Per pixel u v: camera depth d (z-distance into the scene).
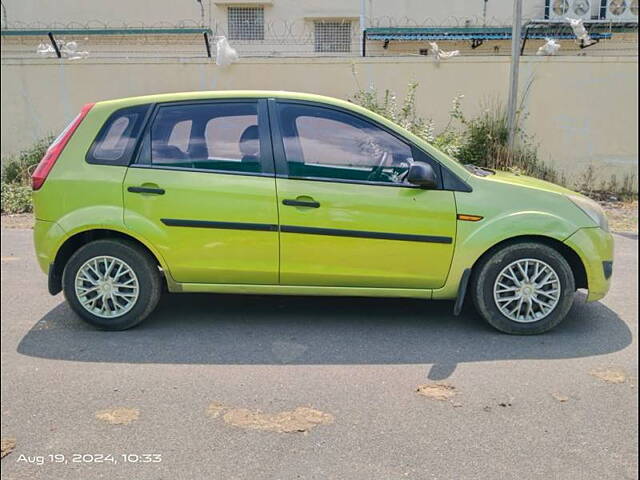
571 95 10.66
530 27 14.48
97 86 11.22
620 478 2.78
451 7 15.66
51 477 2.78
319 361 3.98
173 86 11.12
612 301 5.30
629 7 15.34
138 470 2.82
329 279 4.35
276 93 4.41
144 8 15.77
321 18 15.81
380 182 4.27
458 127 10.84
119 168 4.34
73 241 4.48
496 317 4.39
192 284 4.42
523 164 10.55
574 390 3.60
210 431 3.14
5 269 6.38
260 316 4.83
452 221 4.24
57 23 15.79
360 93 10.63
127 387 3.61
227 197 4.25
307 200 4.23
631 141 10.73
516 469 2.84
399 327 4.59
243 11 15.90
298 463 2.87
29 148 11.43
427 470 2.82
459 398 3.49
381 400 3.46
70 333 4.47
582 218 4.35
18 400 3.46
